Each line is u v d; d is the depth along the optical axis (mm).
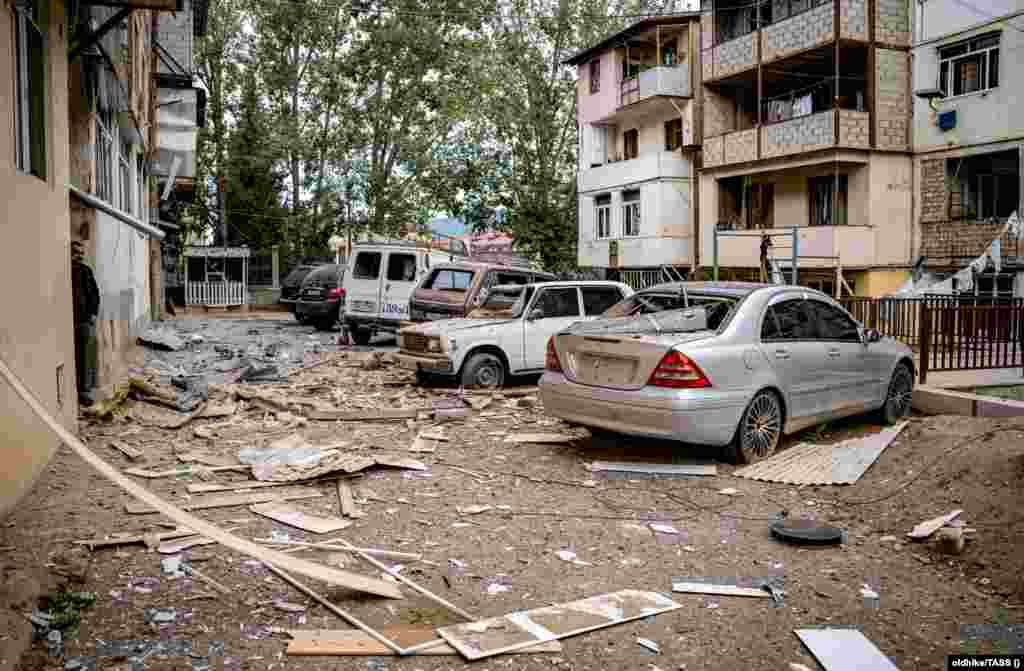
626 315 8312
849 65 25359
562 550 5121
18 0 5879
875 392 8617
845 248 23672
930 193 23766
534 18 37406
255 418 9398
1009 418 7895
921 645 3887
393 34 35469
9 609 3666
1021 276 20625
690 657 3717
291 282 27688
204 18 26000
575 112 39781
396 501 6137
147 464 7008
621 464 7266
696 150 29891
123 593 4188
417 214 42469
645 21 30234
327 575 4125
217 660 3521
